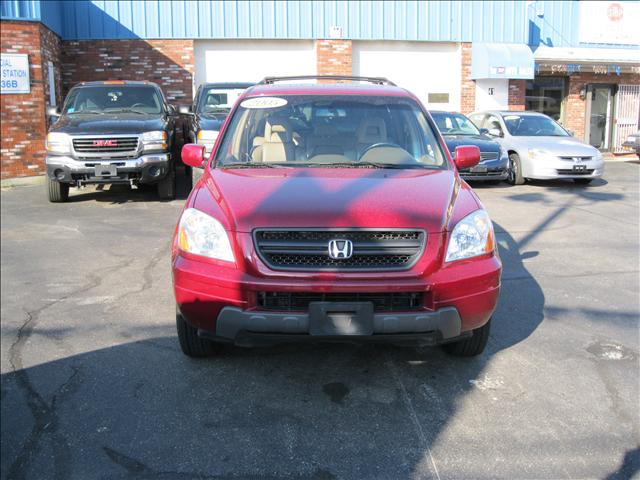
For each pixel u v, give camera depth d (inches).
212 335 144.9
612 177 570.9
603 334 187.3
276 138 188.1
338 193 150.4
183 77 684.1
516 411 140.8
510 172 520.1
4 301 218.2
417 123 195.8
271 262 138.9
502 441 128.4
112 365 165.2
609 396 147.8
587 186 510.6
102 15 664.4
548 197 451.2
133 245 301.3
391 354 172.2
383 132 191.2
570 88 806.5
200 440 128.8
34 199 442.0
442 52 754.2
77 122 406.3
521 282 241.8
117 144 391.9
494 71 737.0
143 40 673.6
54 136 391.9
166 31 674.8
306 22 696.4
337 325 135.2
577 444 127.3
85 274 252.1
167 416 138.7
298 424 135.4
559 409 141.6
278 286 135.4
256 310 137.2
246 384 154.4
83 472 118.1
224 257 140.9
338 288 134.9
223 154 186.4
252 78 709.3
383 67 740.0
